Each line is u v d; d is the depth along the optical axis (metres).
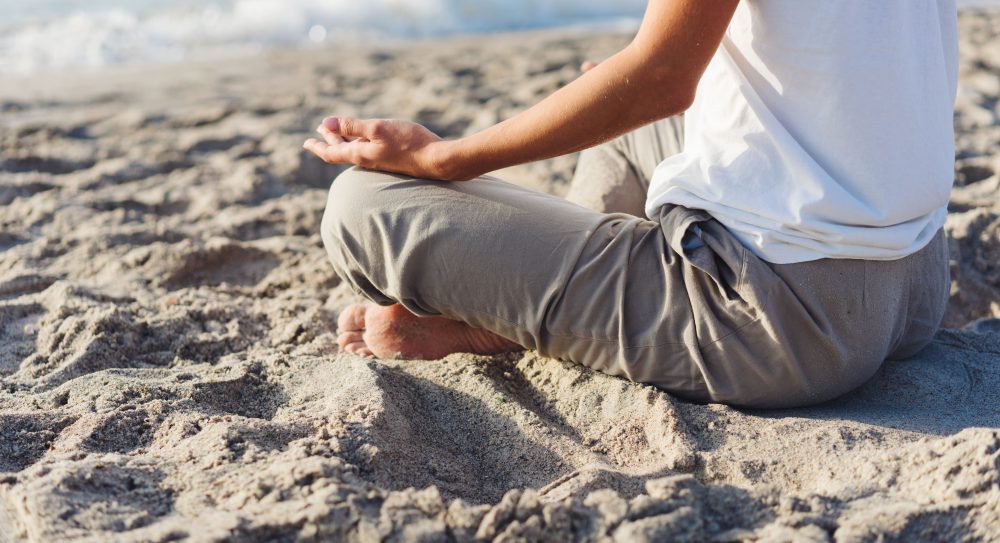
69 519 1.24
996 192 3.04
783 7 1.42
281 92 5.52
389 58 6.82
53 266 2.80
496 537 1.23
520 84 5.31
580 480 1.44
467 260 1.67
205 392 1.78
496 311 1.72
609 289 1.65
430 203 1.68
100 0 10.01
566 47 6.77
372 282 1.78
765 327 1.56
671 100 1.46
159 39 8.39
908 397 1.77
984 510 1.27
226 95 5.48
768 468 1.51
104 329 2.12
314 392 1.79
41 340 2.19
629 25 8.66
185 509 1.30
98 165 3.95
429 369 1.90
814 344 1.59
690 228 1.57
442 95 5.10
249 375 1.85
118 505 1.29
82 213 3.32
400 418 1.66
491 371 1.89
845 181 1.48
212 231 3.16
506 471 1.59
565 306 1.67
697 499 1.32
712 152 1.55
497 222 1.66
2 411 1.69
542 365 1.88
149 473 1.40
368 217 1.71
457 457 1.63
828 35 1.41
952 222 2.67
